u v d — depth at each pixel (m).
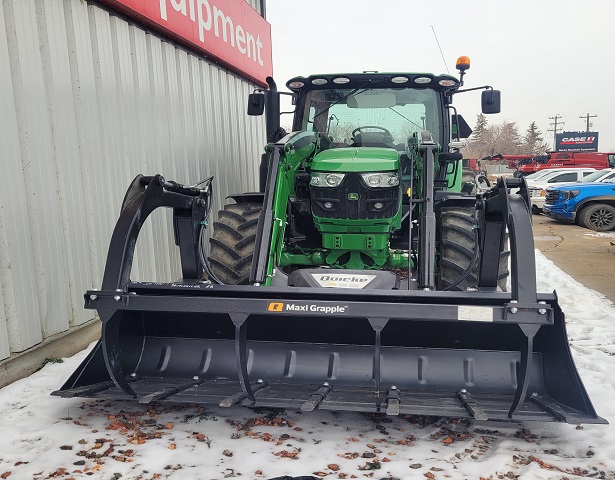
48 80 4.08
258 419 3.25
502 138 101.25
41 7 4.00
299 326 3.42
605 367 4.10
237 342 2.92
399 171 4.29
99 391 3.14
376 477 2.63
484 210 3.33
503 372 3.25
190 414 3.32
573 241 11.59
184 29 6.15
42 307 3.98
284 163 4.07
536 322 2.71
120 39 5.06
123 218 3.16
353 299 2.92
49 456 2.81
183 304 2.96
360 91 5.21
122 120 5.07
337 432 3.10
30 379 3.79
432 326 3.29
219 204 7.56
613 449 2.87
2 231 3.60
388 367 3.33
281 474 2.65
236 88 8.38
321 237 4.66
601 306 5.98
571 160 25.91
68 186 4.29
